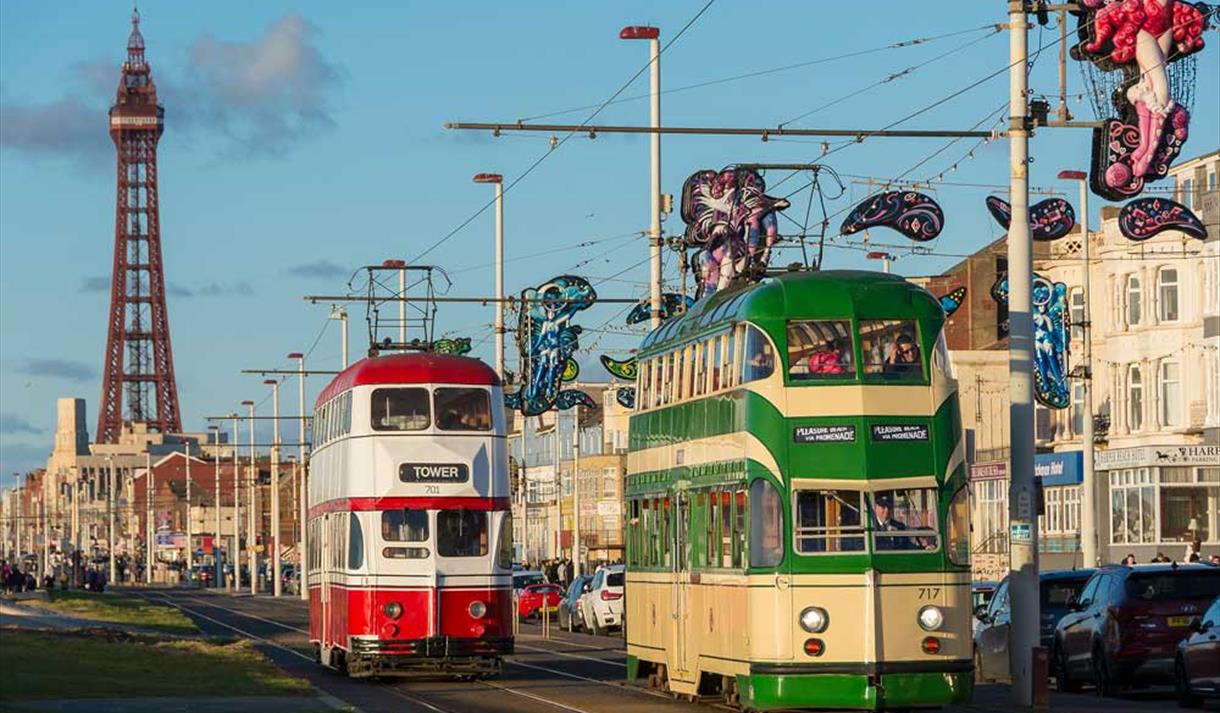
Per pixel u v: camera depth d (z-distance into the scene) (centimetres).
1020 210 3738
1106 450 8919
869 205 4172
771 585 3070
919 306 3162
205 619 9388
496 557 4441
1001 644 4228
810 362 3125
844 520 3072
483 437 4478
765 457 3109
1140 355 9075
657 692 4047
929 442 3105
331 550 4669
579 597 7681
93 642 5412
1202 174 8600
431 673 4644
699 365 3512
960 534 3094
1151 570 3856
